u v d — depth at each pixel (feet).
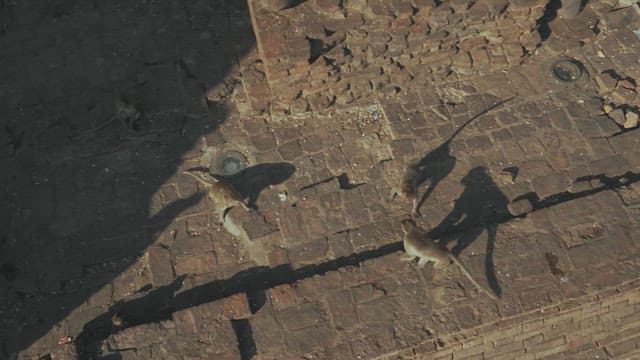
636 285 31.09
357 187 34.86
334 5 32.50
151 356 29.53
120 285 32.22
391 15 33.17
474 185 34.50
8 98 38.04
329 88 36.37
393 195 34.19
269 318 30.42
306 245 32.96
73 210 34.35
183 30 40.45
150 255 32.83
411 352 29.68
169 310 31.48
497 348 31.32
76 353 29.84
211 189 33.30
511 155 35.45
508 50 38.14
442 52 37.11
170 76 38.52
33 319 31.22
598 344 32.78
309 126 37.17
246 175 35.47
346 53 34.68
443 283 30.96
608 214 32.53
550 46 39.27
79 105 37.55
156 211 34.37
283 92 35.63
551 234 32.09
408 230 30.63
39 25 40.98
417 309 30.37
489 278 30.99
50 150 36.19
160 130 36.88
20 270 32.48
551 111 36.96
